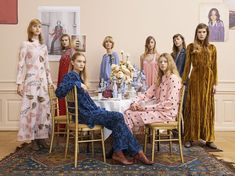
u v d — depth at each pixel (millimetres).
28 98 4656
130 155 4051
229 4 6500
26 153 4543
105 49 6535
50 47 6527
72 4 6516
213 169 3740
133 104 4125
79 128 3871
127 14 6523
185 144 4945
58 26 6523
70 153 4516
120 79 4539
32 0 6508
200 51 4887
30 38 4750
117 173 3562
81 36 6531
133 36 6531
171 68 4164
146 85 5656
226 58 6543
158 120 4039
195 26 6523
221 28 6512
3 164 3967
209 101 4918
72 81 3891
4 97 6586
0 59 6547
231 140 5637
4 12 6500
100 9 6516
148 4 6508
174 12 6516
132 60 6535
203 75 4895
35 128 4723
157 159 4176
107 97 4746
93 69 6543
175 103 4062
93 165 3887
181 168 3768
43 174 3543
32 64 4648
